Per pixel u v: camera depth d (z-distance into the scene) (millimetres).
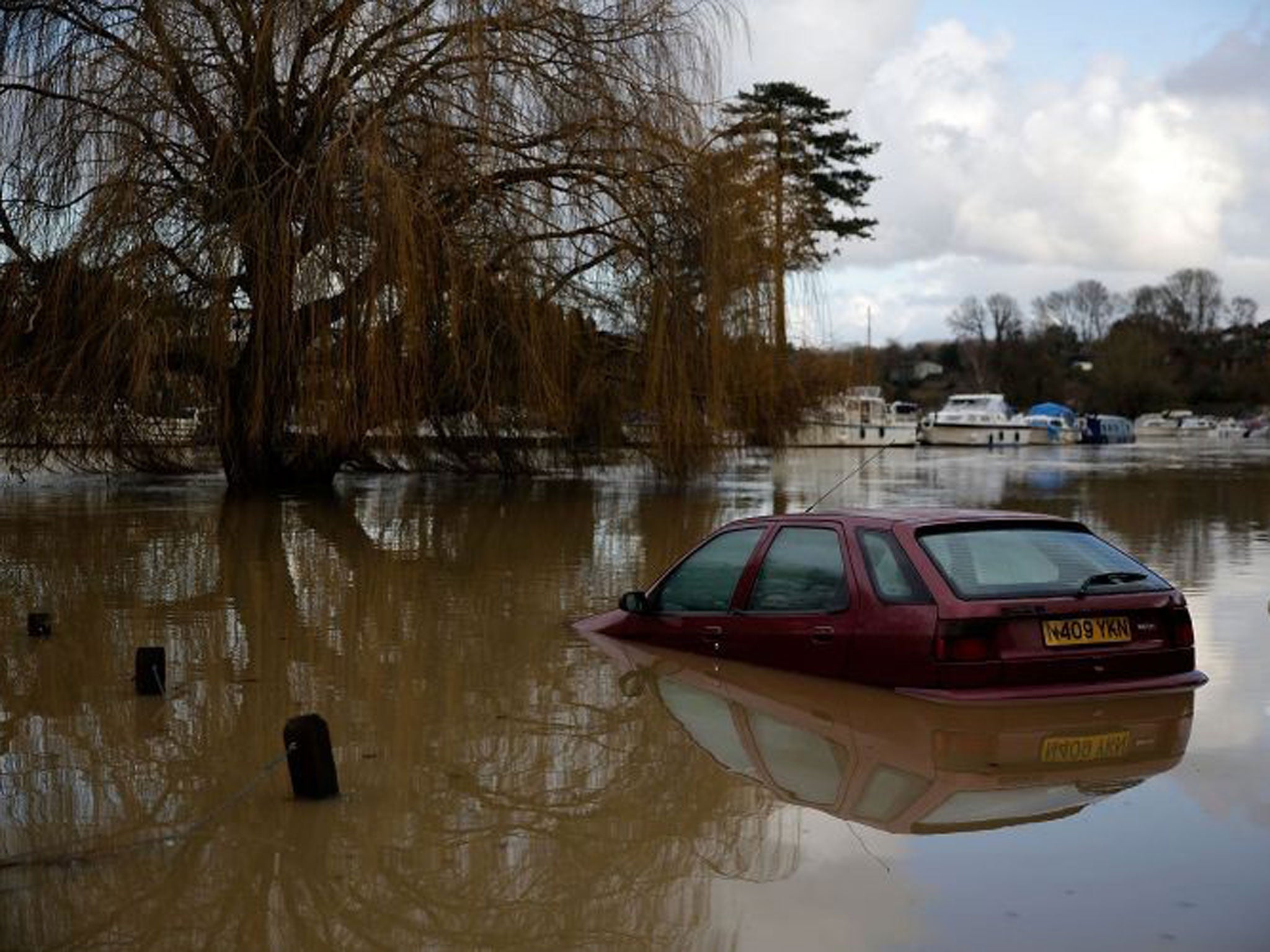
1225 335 145375
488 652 8586
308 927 4125
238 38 19172
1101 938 3918
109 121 18375
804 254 25453
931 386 144750
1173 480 30312
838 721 6500
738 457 28750
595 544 15273
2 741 6402
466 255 19266
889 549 7164
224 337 18516
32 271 19047
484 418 21281
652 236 21062
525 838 4910
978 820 5004
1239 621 9555
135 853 4789
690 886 4387
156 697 7363
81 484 24844
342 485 25562
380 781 5656
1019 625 6727
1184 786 5410
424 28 19266
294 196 18328
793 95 58656
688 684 7523
